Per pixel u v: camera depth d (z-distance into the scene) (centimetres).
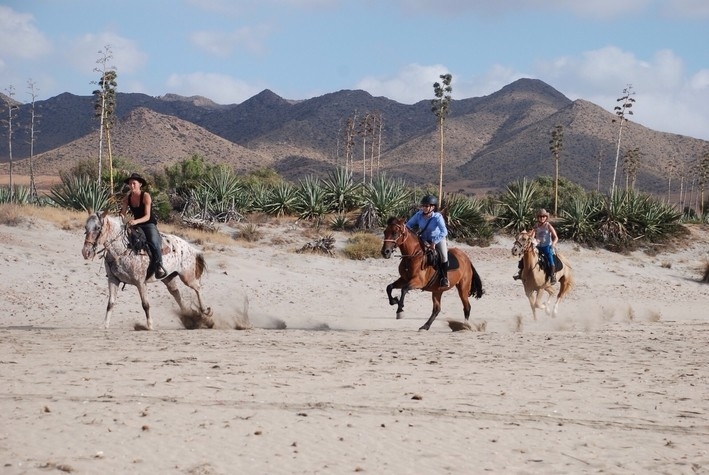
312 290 2595
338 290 2652
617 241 4050
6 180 18400
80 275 2308
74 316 1820
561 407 824
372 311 2230
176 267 1616
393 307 2347
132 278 1532
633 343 1385
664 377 1010
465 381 949
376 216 4025
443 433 710
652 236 4138
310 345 1277
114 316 1842
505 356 1177
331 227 4012
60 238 2819
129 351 1140
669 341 1433
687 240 4216
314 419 743
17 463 584
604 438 713
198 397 818
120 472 574
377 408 796
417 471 601
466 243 3906
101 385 865
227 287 2453
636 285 3297
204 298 2230
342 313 2152
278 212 4238
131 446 637
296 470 593
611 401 859
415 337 1456
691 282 3506
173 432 681
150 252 1538
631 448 683
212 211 4016
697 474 617
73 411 745
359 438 685
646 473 614
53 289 2102
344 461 619
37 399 792
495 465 623
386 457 634
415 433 707
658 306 2703
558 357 1177
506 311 2311
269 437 677
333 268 3175
